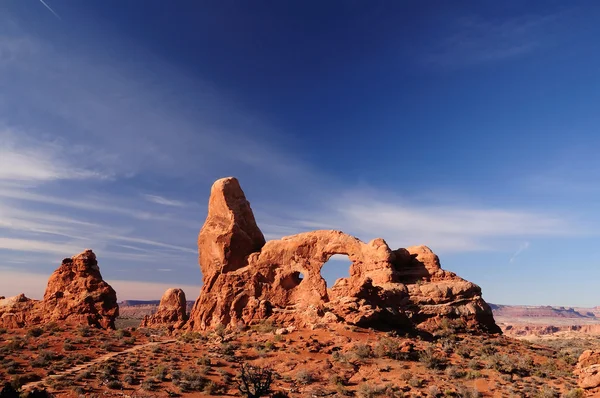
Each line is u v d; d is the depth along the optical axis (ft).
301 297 170.71
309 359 127.85
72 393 102.42
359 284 159.12
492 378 117.91
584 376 114.11
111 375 114.62
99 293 188.14
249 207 202.18
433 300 167.32
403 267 182.50
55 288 192.95
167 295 249.96
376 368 122.01
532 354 144.66
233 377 118.32
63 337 154.40
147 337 167.94
